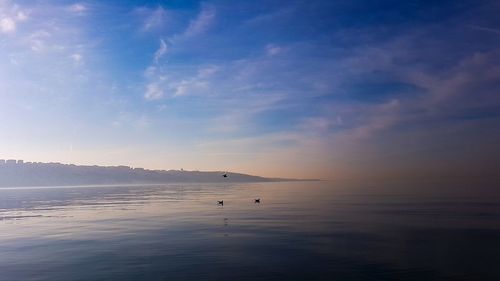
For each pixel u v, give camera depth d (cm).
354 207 8375
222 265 3048
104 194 19038
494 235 4225
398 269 2814
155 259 3328
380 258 3162
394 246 3675
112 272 2930
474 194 12488
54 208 10081
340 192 16550
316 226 5253
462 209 7238
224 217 6781
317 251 3506
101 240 4450
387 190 17350
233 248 3753
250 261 3162
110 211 8719
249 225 5534
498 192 13512
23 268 3152
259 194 16125
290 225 5428
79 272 2962
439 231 4572
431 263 2967
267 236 4466
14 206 11281
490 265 2883
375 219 5916
